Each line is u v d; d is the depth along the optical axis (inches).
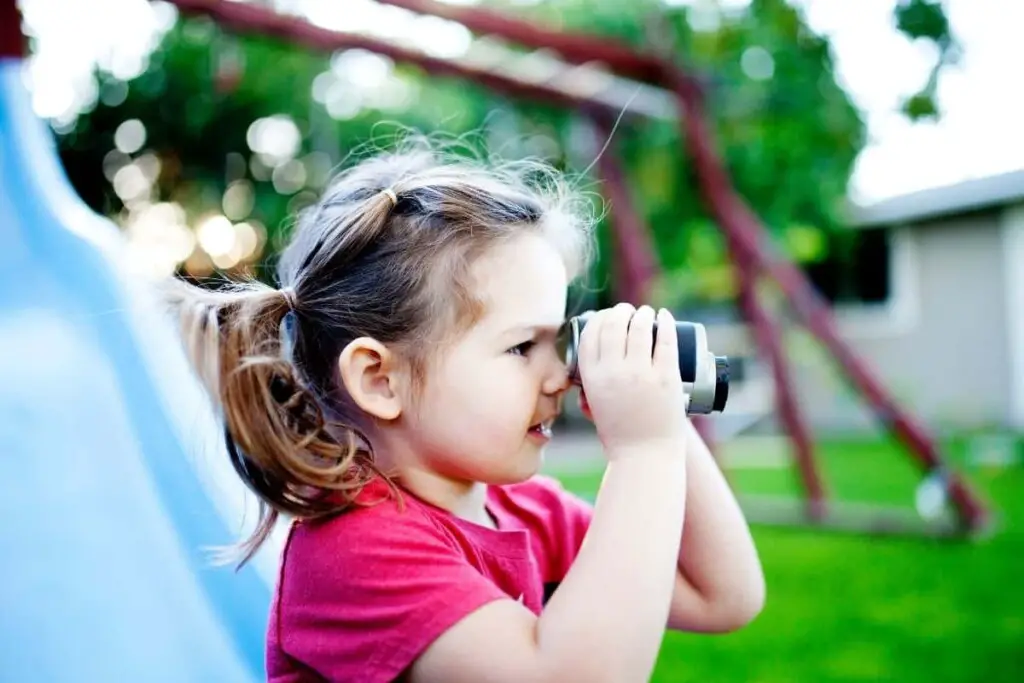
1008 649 106.3
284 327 43.0
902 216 399.2
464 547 38.0
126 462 64.2
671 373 37.3
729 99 327.6
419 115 363.3
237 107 400.8
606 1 331.3
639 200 314.7
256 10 130.5
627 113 170.7
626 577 33.4
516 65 159.2
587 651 32.2
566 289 42.6
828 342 182.7
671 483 35.8
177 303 42.9
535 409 38.6
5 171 73.9
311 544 36.6
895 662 102.8
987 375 393.1
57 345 67.6
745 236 181.5
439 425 38.1
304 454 38.1
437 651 32.9
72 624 56.8
